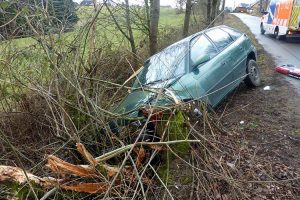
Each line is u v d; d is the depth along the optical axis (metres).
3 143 5.56
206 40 7.55
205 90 6.44
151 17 9.82
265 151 5.40
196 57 6.89
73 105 4.94
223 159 4.82
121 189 4.08
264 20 24.05
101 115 4.93
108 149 4.84
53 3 6.33
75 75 5.14
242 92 8.76
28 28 5.63
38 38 5.18
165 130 4.51
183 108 4.88
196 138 4.57
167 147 4.40
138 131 4.84
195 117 5.00
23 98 6.15
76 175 4.04
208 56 6.69
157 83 6.28
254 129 6.29
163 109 4.78
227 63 7.43
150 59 7.41
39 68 5.62
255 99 8.10
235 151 5.14
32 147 5.73
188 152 4.63
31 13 5.51
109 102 5.62
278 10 20.72
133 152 4.66
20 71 5.62
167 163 4.38
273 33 21.53
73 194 3.99
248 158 5.09
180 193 4.24
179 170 4.50
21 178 3.96
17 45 5.88
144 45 10.48
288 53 14.63
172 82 6.19
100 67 7.17
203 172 4.29
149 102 5.03
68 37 6.29
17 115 6.22
